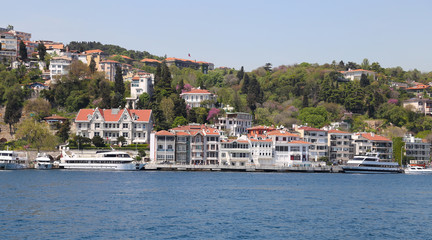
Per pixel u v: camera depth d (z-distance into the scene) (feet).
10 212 322.14
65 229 276.62
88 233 268.62
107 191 436.35
